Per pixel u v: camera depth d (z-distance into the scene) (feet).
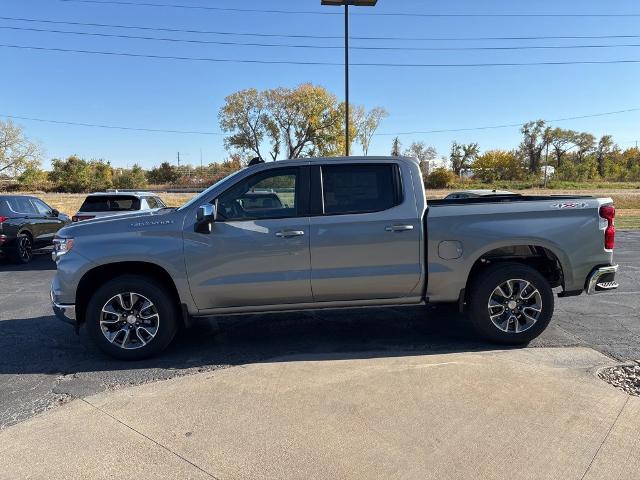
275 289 15.90
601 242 16.25
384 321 19.88
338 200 16.12
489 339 16.37
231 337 18.19
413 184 16.21
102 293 15.61
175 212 16.08
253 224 15.83
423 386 12.76
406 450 9.87
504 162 269.64
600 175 274.16
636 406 11.51
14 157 207.82
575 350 15.70
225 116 244.83
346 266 15.93
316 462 9.55
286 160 16.40
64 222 46.85
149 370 15.05
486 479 8.94
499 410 11.41
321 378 13.50
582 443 10.00
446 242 15.98
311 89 236.84
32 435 10.91
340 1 63.31
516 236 15.88
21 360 16.19
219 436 10.59
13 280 31.91
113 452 10.12
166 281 16.51
